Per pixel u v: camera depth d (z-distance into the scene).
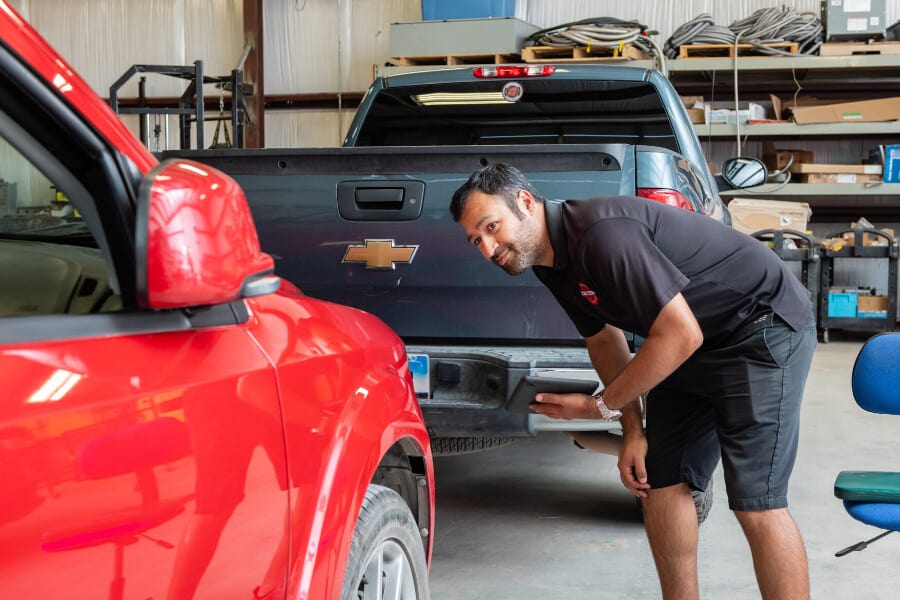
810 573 3.39
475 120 5.04
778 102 10.28
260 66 11.85
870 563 3.49
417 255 3.29
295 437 1.52
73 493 1.05
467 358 3.16
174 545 1.21
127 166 1.24
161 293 1.14
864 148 10.97
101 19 12.73
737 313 2.38
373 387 1.90
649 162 3.18
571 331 3.24
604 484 4.54
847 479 2.47
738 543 3.73
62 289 1.44
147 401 1.17
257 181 3.39
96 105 1.23
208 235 1.17
